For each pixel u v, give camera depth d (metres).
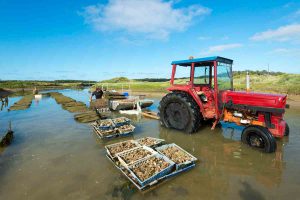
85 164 3.94
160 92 23.73
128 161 3.76
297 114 8.45
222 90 5.63
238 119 5.14
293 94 14.32
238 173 3.54
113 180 3.33
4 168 3.83
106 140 5.43
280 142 5.02
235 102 5.02
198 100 5.59
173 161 3.73
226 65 5.93
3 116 9.11
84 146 4.97
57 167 3.84
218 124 6.48
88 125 7.16
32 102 15.01
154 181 3.09
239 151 4.48
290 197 2.83
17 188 3.16
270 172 3.55
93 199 2.85
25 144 5.18
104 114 9.41
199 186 3.14
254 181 3.27
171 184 3.21
